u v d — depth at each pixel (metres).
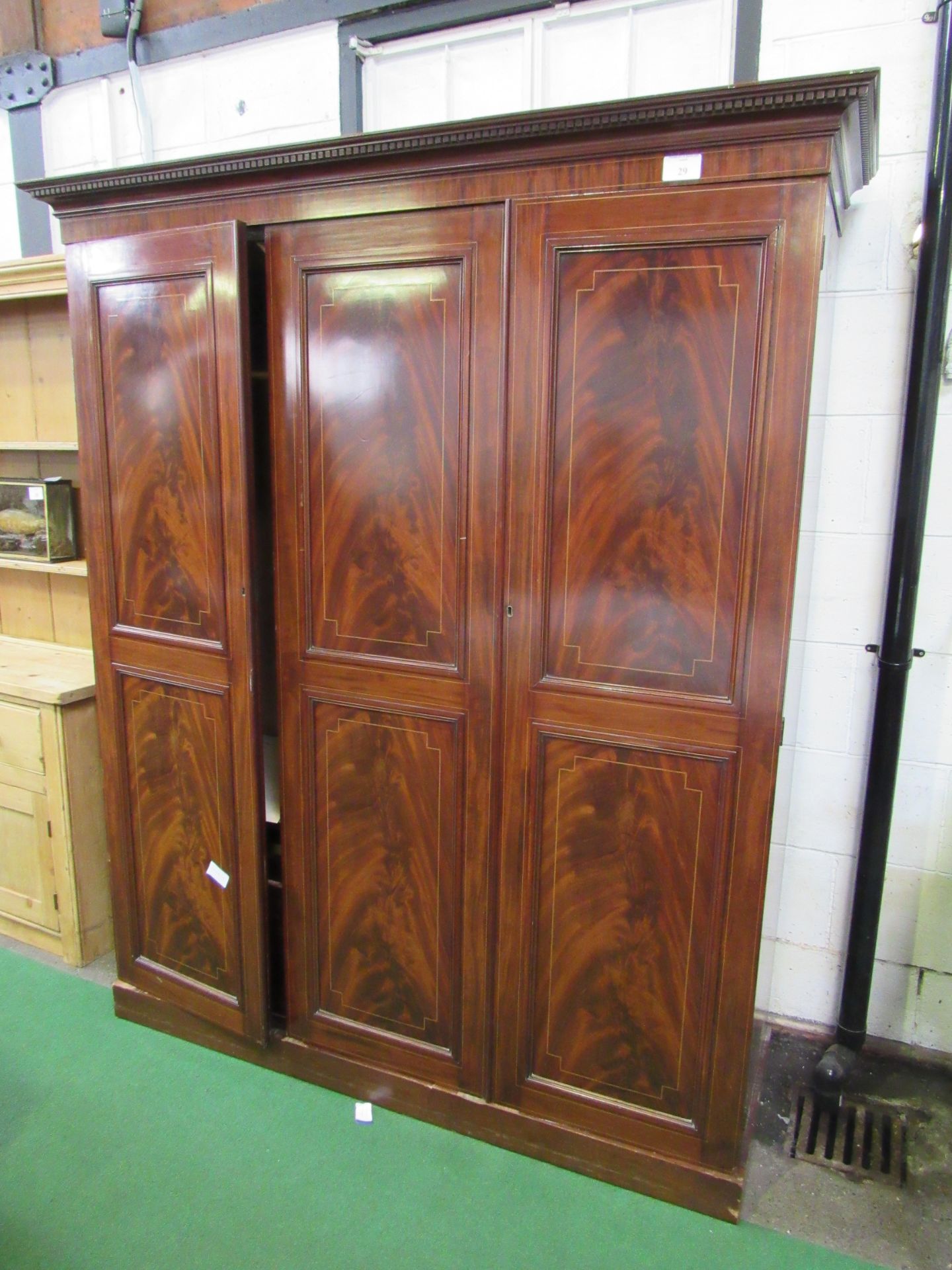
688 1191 1.56
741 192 1.25
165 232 1.65
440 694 1.59
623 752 1.47
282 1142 1.71
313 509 1.64
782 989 2.06
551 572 1.46
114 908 2.05
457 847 1.63
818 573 1.86
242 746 1.77
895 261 1.70
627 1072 1.58
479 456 1.47
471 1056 1.70
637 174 1.31
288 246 1.57
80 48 2.46
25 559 2.44
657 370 1.34
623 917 1.52
